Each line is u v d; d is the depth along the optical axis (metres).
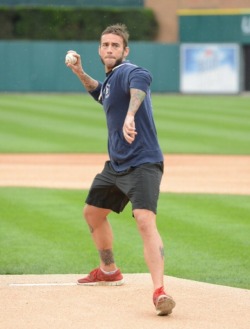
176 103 89.94
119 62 17.22
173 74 106.75
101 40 17.28
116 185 17.30
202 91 107.12
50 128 65.06
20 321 15.62
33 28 113.69
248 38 106.62
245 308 16.75
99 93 18.45
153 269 16.22
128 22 114.94
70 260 22.88
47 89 103.56
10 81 103.06
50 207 31.00
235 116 75.12
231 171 43.06
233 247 24.36
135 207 16.59
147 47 105.44
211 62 107.00
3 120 70.50
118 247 24.44
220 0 111.94
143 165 16.70
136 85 16.23
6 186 36.94
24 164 45.91
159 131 63.38
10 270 21.55
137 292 18.05
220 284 20.00
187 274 21.20
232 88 107.06
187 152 51.69
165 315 16.06
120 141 16.86
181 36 107.56
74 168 44.19
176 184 37.94
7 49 102.56
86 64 101.44
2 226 27.44
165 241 25.09
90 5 119.19
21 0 118.00
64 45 102.81
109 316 16.00
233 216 29.06
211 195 34.16
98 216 18.17
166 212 29.77
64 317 15.93
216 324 15.52
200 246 24.48
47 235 26.14
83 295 17.73
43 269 21.72
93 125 67.38
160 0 116.12
